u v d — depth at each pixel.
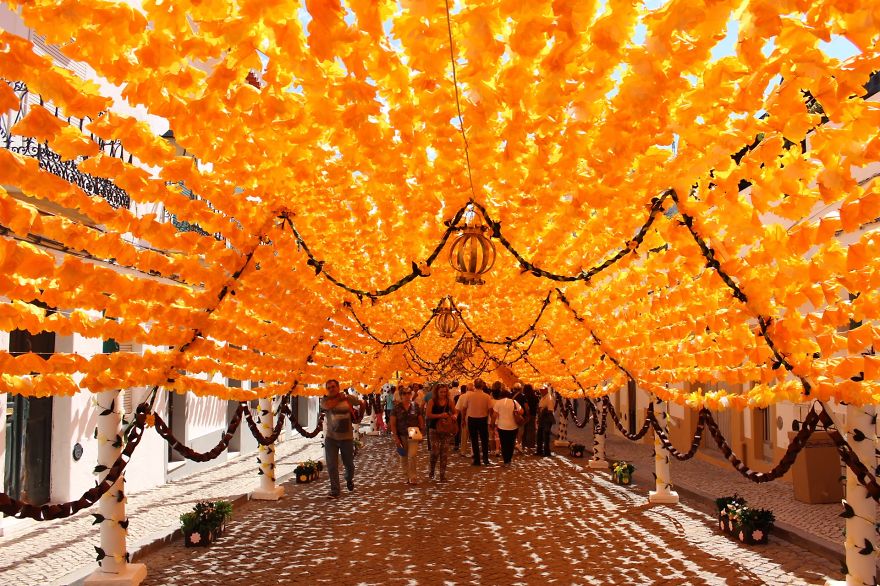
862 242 3.86
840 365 4.71
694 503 10.22
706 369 6.51
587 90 3.05
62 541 8.02
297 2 2.46
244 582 6.26
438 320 11.25
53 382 4.50
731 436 14.30
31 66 2.63
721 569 6.47
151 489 12.13
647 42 2.61
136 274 7.90
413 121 3.59
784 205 3.87
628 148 3.70
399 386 15.88
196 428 15.27
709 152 3.62
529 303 11.12
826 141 3.07
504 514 9.46
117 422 6.43
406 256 7.89
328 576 6.42
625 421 21.95
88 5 2.44
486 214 5.24
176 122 3.08
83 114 2.87
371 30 2.50
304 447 20.92
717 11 2.39
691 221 4.87
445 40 2.76
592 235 6.48
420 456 17.52
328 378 11.97
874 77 7.24
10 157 3.07
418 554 7.24
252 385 18.92
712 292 5.64
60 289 4.17
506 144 3.88
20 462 9.05
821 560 6.75
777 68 2.71
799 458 9.87
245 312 7.16
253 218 5.67
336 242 7.49
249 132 3.80
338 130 3.79
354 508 10.05
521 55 2.66
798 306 4.66
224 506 8.23
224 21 2.53
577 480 12.81
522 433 18.56
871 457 5.80
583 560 6.89
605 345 9.34
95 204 3.80
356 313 10.09
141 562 6.96
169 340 5.59
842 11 2.30
